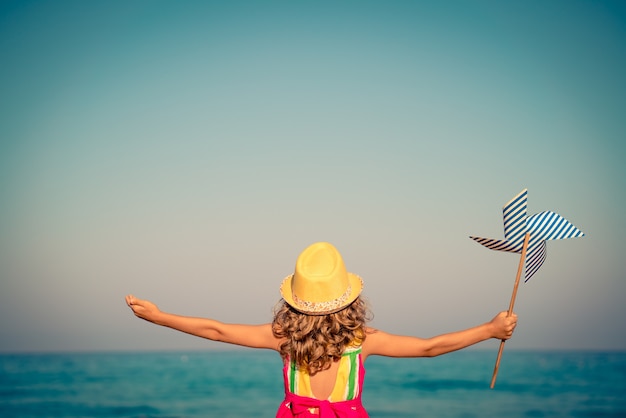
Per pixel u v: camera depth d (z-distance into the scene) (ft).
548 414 90.58
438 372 135.85
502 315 12.38
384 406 95.20
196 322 12.87
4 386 123.44
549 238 12.89
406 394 106.83
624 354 219.00
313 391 12.56
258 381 128.98
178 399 105.81
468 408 94.17
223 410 94.48
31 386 123.24
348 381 12.51
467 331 12.46
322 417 12.35
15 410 93.25
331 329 12.37
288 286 13.16
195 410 94.27
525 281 12.90
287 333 12.64
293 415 12.69
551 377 135.54
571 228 12.86
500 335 12.39
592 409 95.66
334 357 12.47
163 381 130.21
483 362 167.94
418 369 136.05
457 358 185.68
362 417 12.70
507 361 177.17
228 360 191.62
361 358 12.62
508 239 13.00
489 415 88.58
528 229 12.93
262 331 12.92
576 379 132.67
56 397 107.45
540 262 13.01
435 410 92.17
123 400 104.42
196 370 154.51
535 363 173.27
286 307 12.81
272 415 90.48
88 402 102.06
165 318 12.83
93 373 149.07
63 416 88.89
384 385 116.37
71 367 168.45
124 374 145.48
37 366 172.76
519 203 12.92
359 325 12.58
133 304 12.67
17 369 162.30
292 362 12.67
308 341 12.39
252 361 184.85
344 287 12.51
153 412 92.07
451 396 105.40
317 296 12.32
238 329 12.95
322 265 12.57
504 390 113.80
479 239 13.20
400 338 12.69
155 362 184.55
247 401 103.60
